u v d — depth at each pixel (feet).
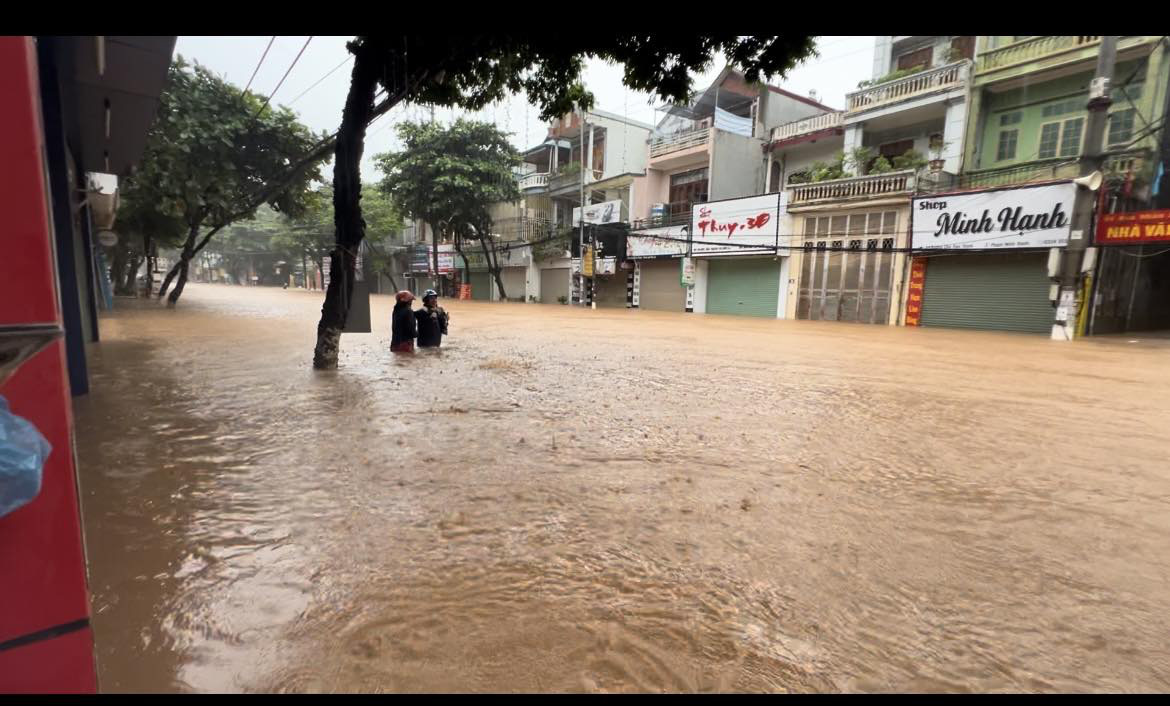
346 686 5.71
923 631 6.89
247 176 58.39
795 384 24.13
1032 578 8.21
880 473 12.76
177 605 7.02
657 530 9.50
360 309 26.96
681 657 6.30
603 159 108.27
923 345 41.06
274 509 9.98
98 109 25.05
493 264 125.80
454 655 6.23
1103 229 48.62
